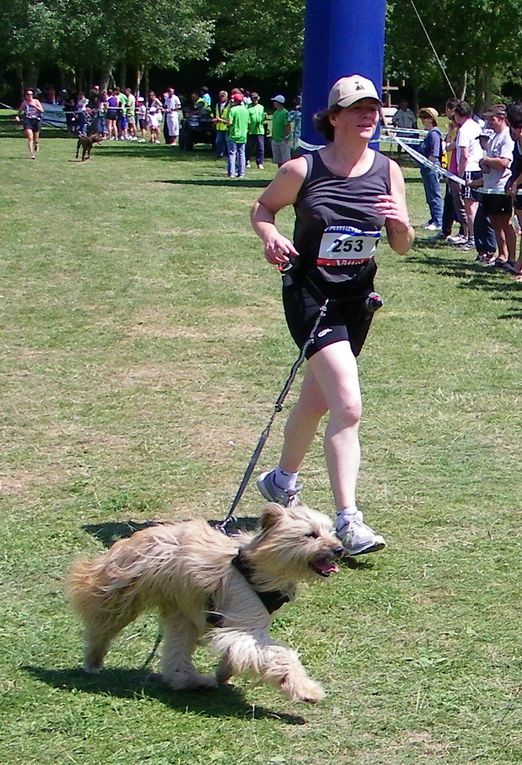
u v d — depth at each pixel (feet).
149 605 14.55
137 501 22.13
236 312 41.06
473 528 20.90
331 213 18.44
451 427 27.30
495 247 52.34
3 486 23.09
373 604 17.60
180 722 13.84
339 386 18.76
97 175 96.07
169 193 81.87
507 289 45.96
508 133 49.37
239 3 124.67
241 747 13.29
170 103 144.46
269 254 18.40
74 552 19.66
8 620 16.90
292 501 20.97
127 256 53.26
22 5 171.32
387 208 18.62
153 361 33.76
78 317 39.88
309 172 18.57
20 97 245.24
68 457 24.95
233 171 96.63
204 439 26.27
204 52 184.55
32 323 38.81
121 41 174.09
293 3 119.75
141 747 13.25
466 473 23.98
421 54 114.62
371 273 19.17
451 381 31.58
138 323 38.99
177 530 14.42
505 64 115.24
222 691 14.73
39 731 13.60
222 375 32.14
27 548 19.77
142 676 15.15
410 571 18.89
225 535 14.48
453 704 14.47
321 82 55.67
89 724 13.75
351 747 13.38
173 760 12.98
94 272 48.91
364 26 54.75
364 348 35.40
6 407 28.78
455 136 61.31
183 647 14.60
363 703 14.51
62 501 22.22
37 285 45.96
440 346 35.91
